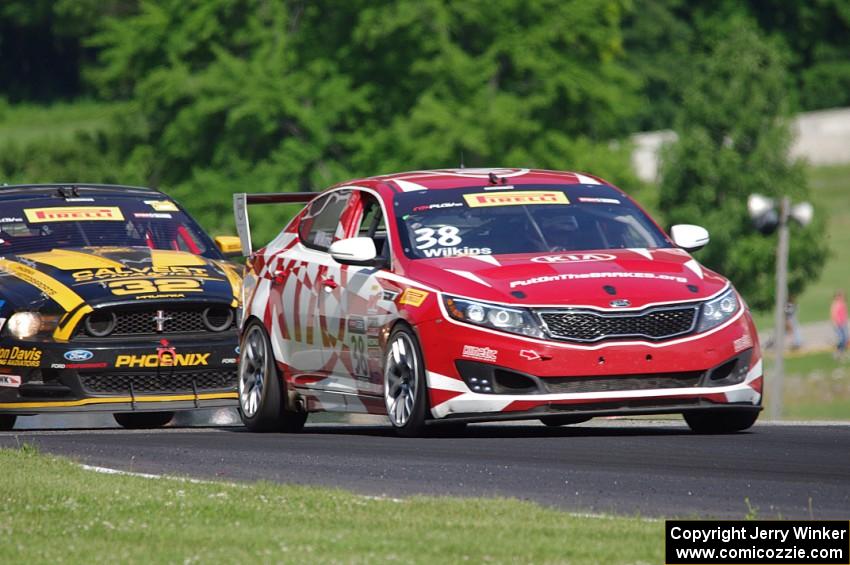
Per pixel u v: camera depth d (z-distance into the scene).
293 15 159.00
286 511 25.27
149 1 159.88
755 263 154.88
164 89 153.62
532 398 36.62
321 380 42.94
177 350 46.69
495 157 152.00
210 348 47.06
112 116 165.50
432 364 37.69
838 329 143.62
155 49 160.25
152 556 21.34
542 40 155.88
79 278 47.16
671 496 27.55
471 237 40.47
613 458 33.28
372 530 23.33
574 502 27.00
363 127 152.75
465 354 37.16
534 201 41.97
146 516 24.89
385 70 155.00
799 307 191.50
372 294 40.25
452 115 149.88
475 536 22.66
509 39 155.12
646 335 37.09
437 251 40.03
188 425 56.66
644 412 37.00
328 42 154.50
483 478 30.16
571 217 41.56
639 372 36.94
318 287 42.81
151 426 56.50
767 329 170.25
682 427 42.72
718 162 155.12
